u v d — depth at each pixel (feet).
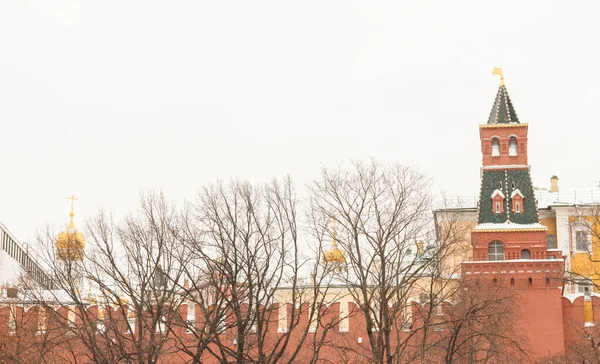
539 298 313.53
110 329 221.25
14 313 257.96
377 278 238.48
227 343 265.13
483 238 330.13
